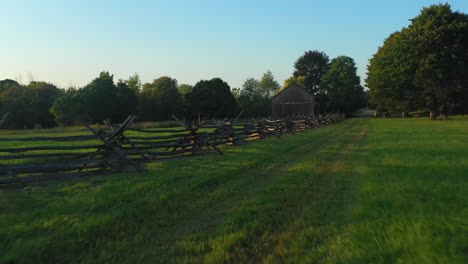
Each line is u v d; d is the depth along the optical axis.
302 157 13.20
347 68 90.50
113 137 10.42
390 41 61.41
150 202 6.89
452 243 4.33
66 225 5.52
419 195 6.68
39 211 6.22
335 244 4.65
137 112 69.31
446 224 4.93
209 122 18.47
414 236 4.57
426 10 53.03
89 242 5.06
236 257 4.49
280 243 4.89
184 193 7.63
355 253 4.23
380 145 16.33
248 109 77.62
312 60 107.44
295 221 5.76
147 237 5.25
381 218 5.39
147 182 8.44
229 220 5.80
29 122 64.31
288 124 27.22
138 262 4.45
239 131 19.06
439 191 6.96
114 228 5.57
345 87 88.88
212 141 15.27
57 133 35.03
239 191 7.91
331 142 19.33
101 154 10.09
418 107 54.38
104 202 6.72
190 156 13.35
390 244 4.40
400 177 8.53
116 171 10.02
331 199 7.07
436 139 18.75
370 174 9.05
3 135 33.50
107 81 63.62
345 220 5.65
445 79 49.19
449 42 48.88
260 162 11.84
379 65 59.59
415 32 50.81
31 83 76.94
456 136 20.69
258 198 7.15
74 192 7.75
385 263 3.96
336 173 9.84
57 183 8.70
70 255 4.68
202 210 6.53
